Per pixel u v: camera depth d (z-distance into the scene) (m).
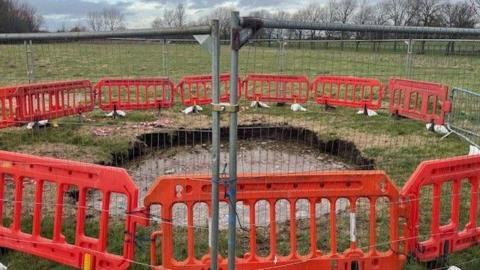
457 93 10.24
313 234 3.63
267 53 17.69
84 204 3.77
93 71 19.89
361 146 8.43
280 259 3.60
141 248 4.12
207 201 3.45
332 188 3.55
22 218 4.93
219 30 2.61
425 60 13.20
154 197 3.44
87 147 8.34
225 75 12.98
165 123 10.46
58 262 3.98
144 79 11.71
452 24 60.53
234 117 2.76
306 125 10.19
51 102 9.90
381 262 3.71
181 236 4.62
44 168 3.85
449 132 9.09
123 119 10.91
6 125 8.89
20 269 3.93
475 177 4.06
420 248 3.86
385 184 3.61
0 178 4.08
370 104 11.50
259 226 5.11
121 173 3.55
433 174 3.81
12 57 20.52
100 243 3.71
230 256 3.04
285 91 12.88
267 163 8.26
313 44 13.27
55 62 21.52
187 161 8.37
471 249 4.30
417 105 10.52
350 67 17.44
